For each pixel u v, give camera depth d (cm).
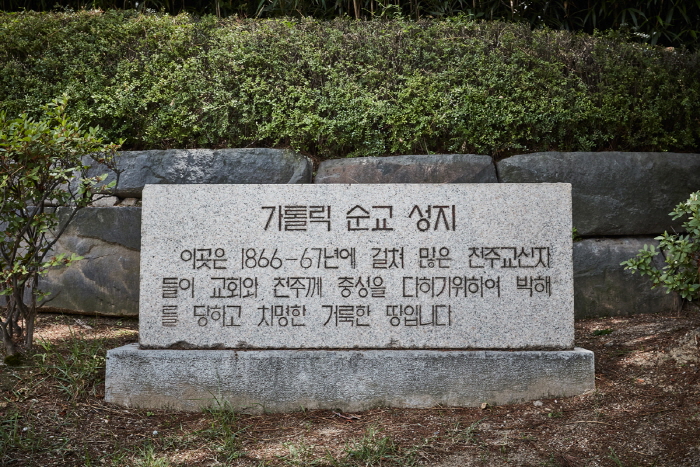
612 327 476
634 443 298
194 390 354
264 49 577
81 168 392
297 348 365
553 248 366
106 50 582
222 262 368
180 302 367
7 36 586
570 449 297
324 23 629
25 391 348
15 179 396
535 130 547
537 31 630
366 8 763
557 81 563
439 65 578
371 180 519
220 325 366
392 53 585
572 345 363
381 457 289
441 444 305
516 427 322
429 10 775
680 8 745
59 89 559
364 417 343
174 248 369
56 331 468
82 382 362
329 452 296
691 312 507
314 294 367
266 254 369
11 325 393
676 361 380
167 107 553
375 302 366
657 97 561
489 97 546
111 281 508
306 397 354
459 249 367
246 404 354
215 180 520
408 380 355
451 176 519
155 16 631
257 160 523
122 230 509
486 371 354
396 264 367
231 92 559
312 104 549
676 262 399
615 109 548
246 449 303
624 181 522
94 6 739
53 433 312
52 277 511
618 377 373
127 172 521
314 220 370
